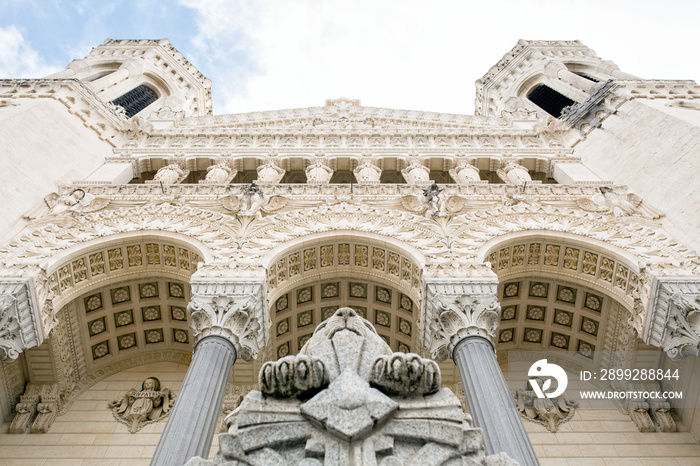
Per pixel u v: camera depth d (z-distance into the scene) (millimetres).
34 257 13500
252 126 31594
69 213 16562
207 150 23766
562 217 16578
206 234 15367
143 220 16188
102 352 16625
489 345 11039
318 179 20797
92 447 14008
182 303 16422
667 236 15281
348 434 4738
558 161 23141
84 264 14500
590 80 38969
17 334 11875
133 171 22734
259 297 12633
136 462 13641
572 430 14711
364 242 15289
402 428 5027
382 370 5633
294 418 5180
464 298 12125
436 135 25922
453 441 4891
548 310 16703
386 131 26484
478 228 15820
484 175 23812
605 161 22016
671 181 17562
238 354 11570
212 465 4781
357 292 16859
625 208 17141
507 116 31562
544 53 44656
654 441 14188
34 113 20734
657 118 20828
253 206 16578
